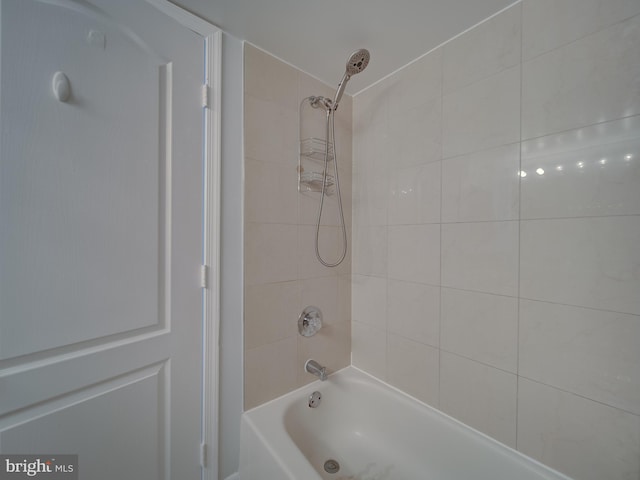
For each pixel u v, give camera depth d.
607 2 0.77
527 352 0.93
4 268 0.69
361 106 1.54
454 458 1.07
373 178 1.47
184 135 1.01
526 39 0.93
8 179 0.69
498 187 1.00
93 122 0.81
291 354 1.32
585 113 0.81
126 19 0.87
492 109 1.01
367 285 1.51
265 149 1.22
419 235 1.25
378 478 1.19
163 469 0.98
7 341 0.69
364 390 1.41
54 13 0.74
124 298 0.88
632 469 0.74
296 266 1.33
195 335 1.05
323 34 1.12
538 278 0.91
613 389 0.77
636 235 0.73
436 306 1.19
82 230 0.80
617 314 0.76
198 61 1.04
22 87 0.70
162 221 0.97
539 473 0.87
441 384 1.18
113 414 0.87
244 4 0.98
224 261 1.11
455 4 0.96
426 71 1.22
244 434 1.12
